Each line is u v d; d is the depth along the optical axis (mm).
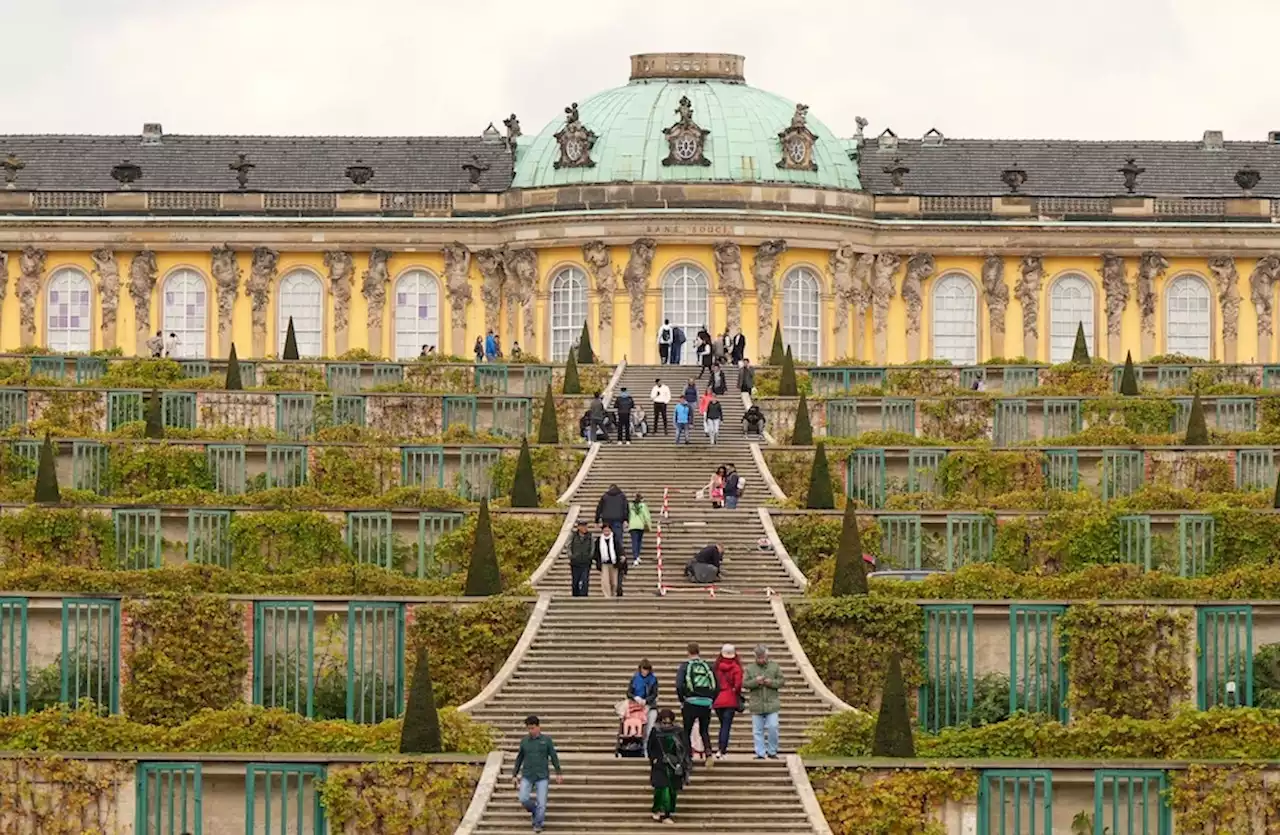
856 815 102125
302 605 120062
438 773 103062
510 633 120250
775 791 102500
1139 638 118750
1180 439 152125
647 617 121688
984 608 119625
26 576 122875
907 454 149750
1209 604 118812
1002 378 177125
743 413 163625
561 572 130500
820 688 116500
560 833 100062
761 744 104500
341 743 106500
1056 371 176500
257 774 102875
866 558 133625
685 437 153875
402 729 106562
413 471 149375
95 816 102875
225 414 162750
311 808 103125
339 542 135625
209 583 123062
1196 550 134125
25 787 102750
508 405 163000
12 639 119188
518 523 135250
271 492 137750
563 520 136875
